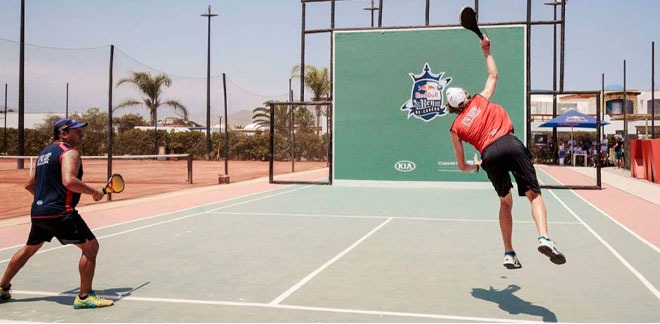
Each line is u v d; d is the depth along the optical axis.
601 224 10.67
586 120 32.41
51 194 5.30
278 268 7.07
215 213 12.65
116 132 47.88
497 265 7.22
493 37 19.11
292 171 30.16
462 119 5.46
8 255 7.97
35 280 6.50
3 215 12.80
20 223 11.36
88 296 5.38
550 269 6.96
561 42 18.30
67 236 5.27
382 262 7.42
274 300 5.61
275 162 44.59
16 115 57.28
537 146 39.72
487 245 8.63
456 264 7.29
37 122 56.88
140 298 5.70
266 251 8.20
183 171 31.97
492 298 5.66
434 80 19.70
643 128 48.97
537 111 46.56
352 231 10.05
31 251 5.59
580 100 49.53
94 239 5.45
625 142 30.45
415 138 19.92
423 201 15.27
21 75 30.62
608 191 17.81
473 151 19.30
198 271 6.91
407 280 6.43
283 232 9.95
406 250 8.26
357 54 20.41
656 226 10.41
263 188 19.81
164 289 6.06
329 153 21.02
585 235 9.43
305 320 4.95
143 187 20.44
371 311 5.21
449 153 19.64
